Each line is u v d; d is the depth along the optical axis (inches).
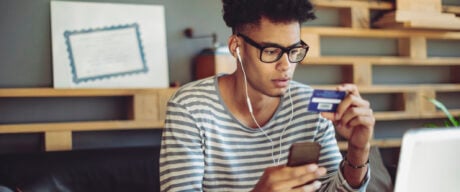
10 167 84.4
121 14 107.0
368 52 127.2
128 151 92.5
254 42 45.3
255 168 50.2
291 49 44.7
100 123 102.2
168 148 48.7
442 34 128.8
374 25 125.4
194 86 50.8
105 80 105.5
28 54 102.2
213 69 106.3
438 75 134.3
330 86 120.3
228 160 49.7
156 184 91.2
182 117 48.7
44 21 103.0
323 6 119.3
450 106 135.0
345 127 45.1
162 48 109.5
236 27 47.6
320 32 117.6
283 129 51.0
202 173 48.9
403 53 128.0
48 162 86.4
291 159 40.3
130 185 89.7
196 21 112.9
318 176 39.9
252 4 44.6
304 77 121.9
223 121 49.8
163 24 109.8
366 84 122.7
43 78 103.0
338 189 47.4
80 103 106.3
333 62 119.0
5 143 101.3
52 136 99.9
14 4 101.3
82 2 104.6
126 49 107.0
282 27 44.4
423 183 30.4
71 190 85.7
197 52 113.0
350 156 46.2
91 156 89.5
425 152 30.2
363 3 122.3
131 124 103.4
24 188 81.7
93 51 105.0
